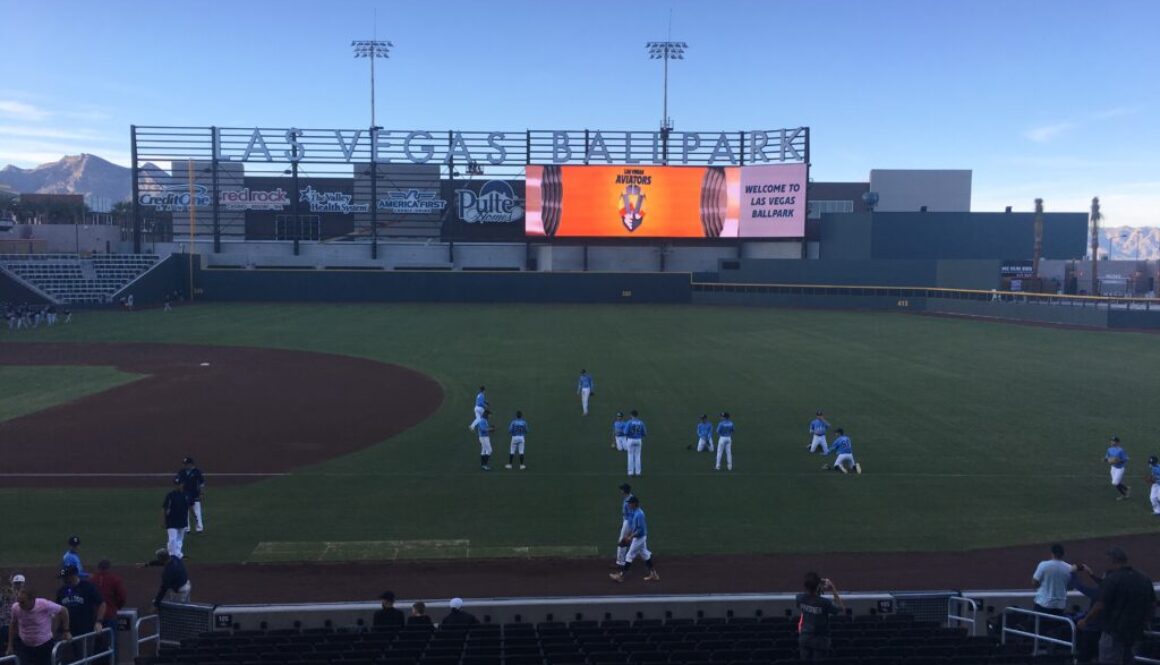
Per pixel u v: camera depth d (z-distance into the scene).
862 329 55.56
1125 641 9.39
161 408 31.39
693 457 24.84
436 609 13.98
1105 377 37.28
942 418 29.55
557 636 11.66
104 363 41.56
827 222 79.38
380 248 79.56
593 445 26.20
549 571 16.73
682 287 75.81
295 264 79.31
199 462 24.38
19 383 36.19
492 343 48.22
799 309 70.44
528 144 78.19
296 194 78.19
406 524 19.39
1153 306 60.19
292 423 29.12
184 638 12.82
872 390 34.50
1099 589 9.73
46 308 60.41
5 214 97.38
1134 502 20.84
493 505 20.75
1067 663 9.59
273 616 13.74
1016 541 18.28
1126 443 26.17
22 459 24.53
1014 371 38.91
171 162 78.00
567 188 76.31
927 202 96.19
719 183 76.88
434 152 78.00
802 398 32.97
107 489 21.81
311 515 20.00
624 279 75.62
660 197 76.75
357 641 11.34
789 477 22.94
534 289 75.19
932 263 68.31
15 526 19.03
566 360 42.12
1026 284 77.19
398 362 41.66
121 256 72.88
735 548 17.94
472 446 26.22
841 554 17.58
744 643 11.13
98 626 11.76
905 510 20.31
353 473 23.41
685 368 39.78
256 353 44.69
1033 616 13.00
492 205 79.75
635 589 15.76
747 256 80.56
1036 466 23.84
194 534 18.69
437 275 74.44
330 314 64.12
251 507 20.56
